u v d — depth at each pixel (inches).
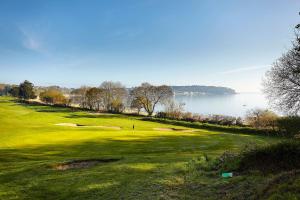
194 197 508.1
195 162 796.0
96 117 3848.4
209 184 565.3
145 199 530.0
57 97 6122.1
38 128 2341.3
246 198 446.9
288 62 1642.5
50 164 908.6
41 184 703.1
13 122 2819.9
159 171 729.6
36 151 1390.3
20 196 634.8
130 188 609.0
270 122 2689.5
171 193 542.3
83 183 682.8
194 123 3203.7
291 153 616.7
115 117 3909.9
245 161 653.9
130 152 1355.8
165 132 2357.3
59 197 615.8
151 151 1391.5
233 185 528.7
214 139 2018.9
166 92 4234.7
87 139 1781.5
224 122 3186.5
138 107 4347.9
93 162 956.0
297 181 406.9
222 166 684.7
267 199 392.8
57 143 1627.7
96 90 4975.4
